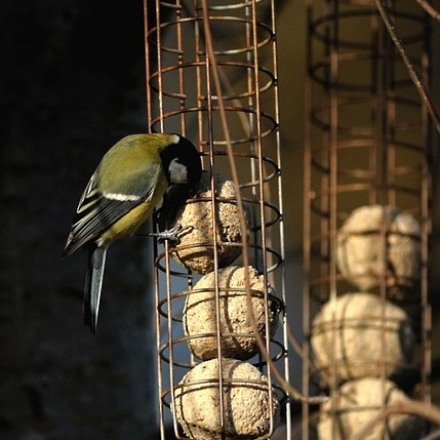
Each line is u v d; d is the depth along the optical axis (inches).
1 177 437.4
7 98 440.5
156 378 471.5
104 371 433.7
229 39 541.0
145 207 412.5
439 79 681.6
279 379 261.0
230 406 338.6
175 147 380.5
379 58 534.3
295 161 670.5
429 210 526.6
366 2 568.7
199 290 352.5
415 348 505.4
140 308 444.1
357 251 502.3
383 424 470.3
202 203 364.2
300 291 644.1
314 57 683.4
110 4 450.3
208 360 352.2
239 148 624.1
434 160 531.5
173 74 616.1
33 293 432.8
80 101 446.6
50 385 427.8
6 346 428.5
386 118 543.5
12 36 444.5
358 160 679.1
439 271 564.4
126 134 449.7
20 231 434.9
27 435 423.8
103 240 418.0
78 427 426.9
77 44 448.1
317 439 510.6
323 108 535.2
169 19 461.1
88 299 416.8
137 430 434.6
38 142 441.1
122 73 451.2
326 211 529.7
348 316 490.3
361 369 486.6
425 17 550.3
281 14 687.7
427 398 492.4
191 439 348.8
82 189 442.0
